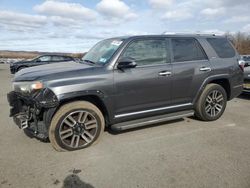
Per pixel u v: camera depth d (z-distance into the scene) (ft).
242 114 20.66
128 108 14.79
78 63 15.66
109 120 14.43
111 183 10.42
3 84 41.27
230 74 18.57
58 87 12.60
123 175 11.02
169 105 16.39
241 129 16.88
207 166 11.76
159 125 17.52
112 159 12.53
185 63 16.58
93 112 13.78
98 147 13.93
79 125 13.51
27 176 10.96
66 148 13.29
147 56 15.26
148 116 15.80
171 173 11.15
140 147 13.94
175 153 13.16
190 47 17.16
